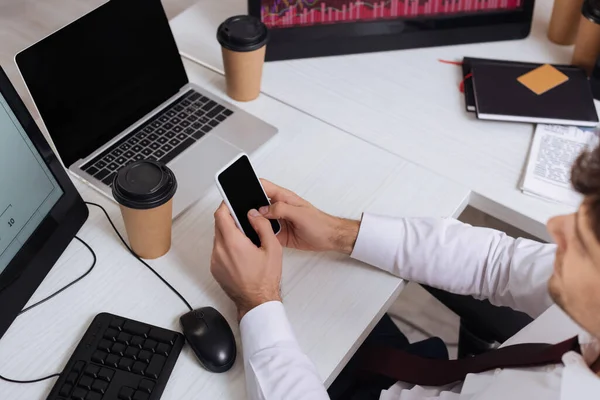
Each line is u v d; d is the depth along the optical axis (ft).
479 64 4.43
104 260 3.32
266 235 3.09
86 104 3.61
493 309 3.56
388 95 4.34
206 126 3.93
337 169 3.85
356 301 3.26
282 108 4.21
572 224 2.05
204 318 3.01
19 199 2.92
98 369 2.87
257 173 3.80
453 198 3.73
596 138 1.99
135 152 3.73
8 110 2.80
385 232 3.34
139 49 3.81
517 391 2.58
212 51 4.62
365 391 3.60
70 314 3.10
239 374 2.94
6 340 2.99
